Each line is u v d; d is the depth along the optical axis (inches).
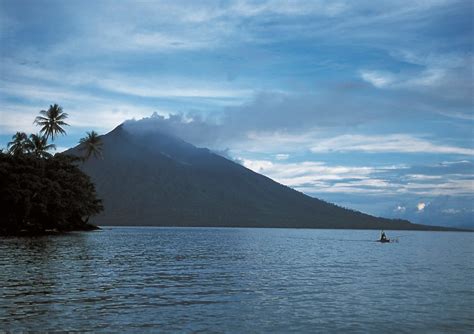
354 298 877.2
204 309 740.0
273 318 688.4
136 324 631.2
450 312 758.5
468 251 2807.6
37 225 3336.6
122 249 2096.5
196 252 2097.7
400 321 689.0
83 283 975.6
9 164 3058.6
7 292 839.1
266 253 2158.0
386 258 2018.9
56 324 618.2
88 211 4084.6
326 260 1812.3
